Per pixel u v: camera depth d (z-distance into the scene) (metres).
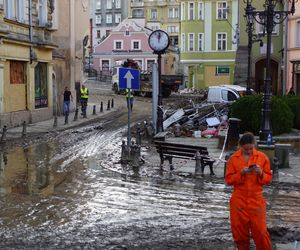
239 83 51.69
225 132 21.56
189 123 26.81
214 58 65.75
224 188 13.96
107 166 17.47
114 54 93.50
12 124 29.41
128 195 13.09
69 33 40.91
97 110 43.81
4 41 27.84
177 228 9.90
